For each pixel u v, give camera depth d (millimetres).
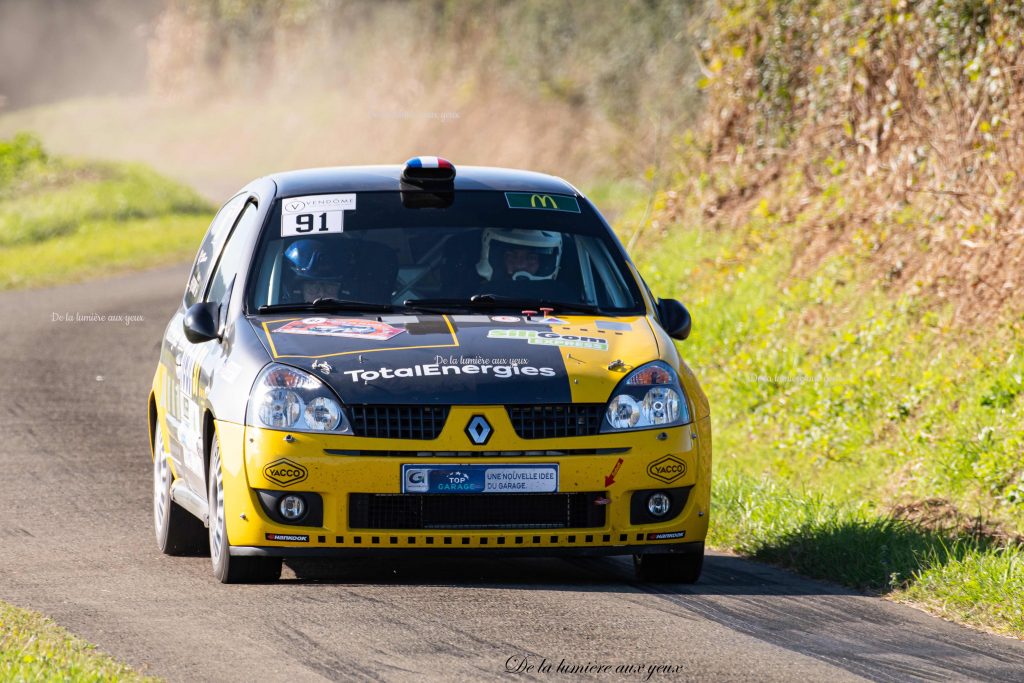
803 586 25531
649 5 137500
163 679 18578
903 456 33844
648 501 23797
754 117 59812
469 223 27406
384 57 182000
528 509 23391
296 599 23062
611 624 21797
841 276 45250
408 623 21516
